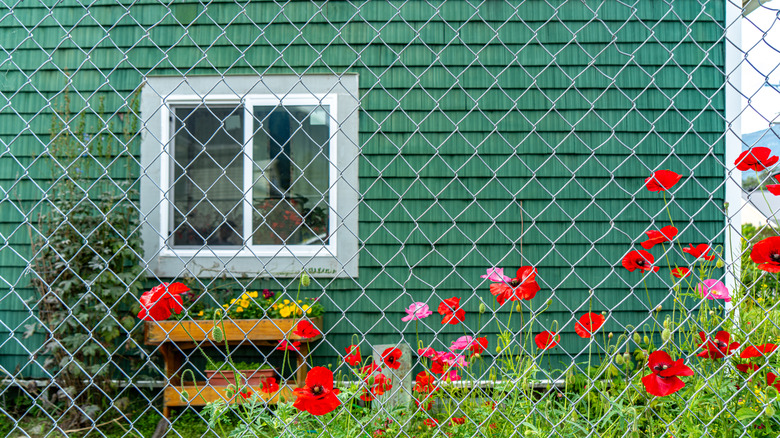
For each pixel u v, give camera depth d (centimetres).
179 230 356
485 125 353
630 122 349
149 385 335
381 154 354
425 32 355
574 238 348
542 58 352
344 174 355
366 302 349
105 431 297
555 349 343
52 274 304
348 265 351
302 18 356
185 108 359
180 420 310
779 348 159
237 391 167
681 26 348
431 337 345
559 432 166
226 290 348
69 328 305
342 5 357
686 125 347
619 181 349
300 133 358
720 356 167
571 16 351
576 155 350
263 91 358
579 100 351
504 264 348
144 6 358
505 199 351
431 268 350
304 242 355
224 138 360
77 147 348
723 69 347
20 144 349
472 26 354
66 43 355
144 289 348
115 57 356
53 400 308
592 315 177
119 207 347
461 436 183
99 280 304
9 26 354
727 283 338
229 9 358
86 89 354
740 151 342
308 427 175
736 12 345
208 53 357
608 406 181
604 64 350
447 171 353
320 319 333
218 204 358
